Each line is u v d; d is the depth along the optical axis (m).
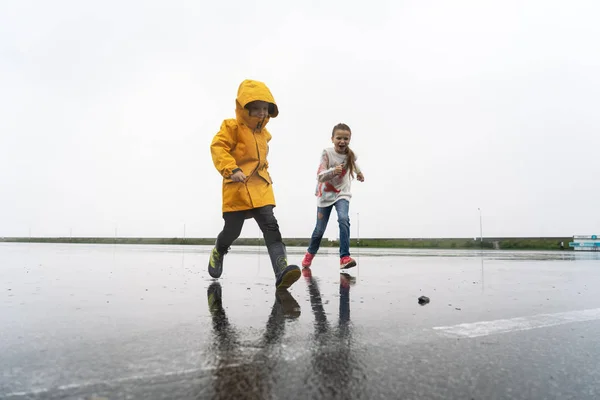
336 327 1.59
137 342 1.34
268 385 0.95
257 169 3.04
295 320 1.73
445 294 2.59
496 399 0.89
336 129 4.52
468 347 1.31
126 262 5.73
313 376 1.02
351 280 3.45
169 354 1.20
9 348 1.26
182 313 1.88
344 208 4.45
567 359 1.19
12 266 4.91
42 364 1.10
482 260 6.41
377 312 1.94
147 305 2.11
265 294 2.57
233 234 3.17
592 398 0.90
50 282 3.20
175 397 0.87
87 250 10.60
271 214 2.99
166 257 7.09
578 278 3.61
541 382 1.00
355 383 0.97
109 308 2.01
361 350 1.26
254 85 2.93
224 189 3.10
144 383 0.95
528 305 2.16
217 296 2.46
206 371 1.05
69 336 1.42
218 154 2.88
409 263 5.73
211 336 1.43
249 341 1.36
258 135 3.12
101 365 1.09
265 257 7.35
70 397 0.86
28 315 1.82
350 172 4.54
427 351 1.26
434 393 0.92
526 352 1.26
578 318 1.80
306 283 3.21
